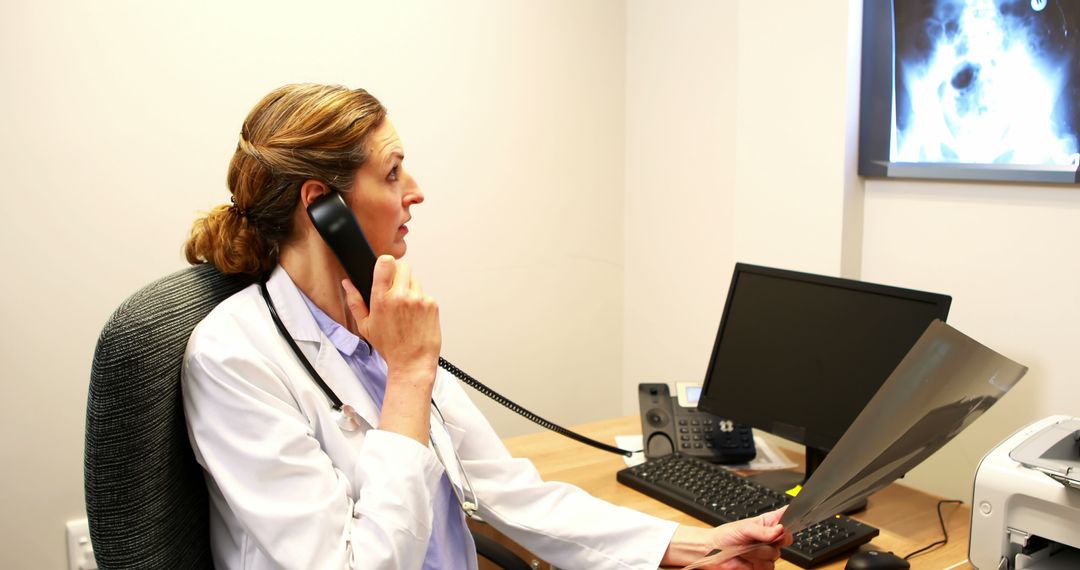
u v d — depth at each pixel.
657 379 2.47
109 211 1.85
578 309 2.49
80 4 1.76
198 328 1.02
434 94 2.16
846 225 1.84
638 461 1.81
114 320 0.95
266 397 1.00
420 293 1.06
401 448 1.00
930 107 1.69
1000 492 1.18
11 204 1.76
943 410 1.04
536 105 2.32
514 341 2.39
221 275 1.14
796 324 1.63
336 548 0.94
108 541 0.96
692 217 2.28
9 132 1.74
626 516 1.32
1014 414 1.62
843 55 1.79
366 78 2.07
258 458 0.96
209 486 1.07
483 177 2.27
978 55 1.60
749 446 1.82
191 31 1.87
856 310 1.54
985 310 1.65
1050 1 1.48
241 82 1.93
